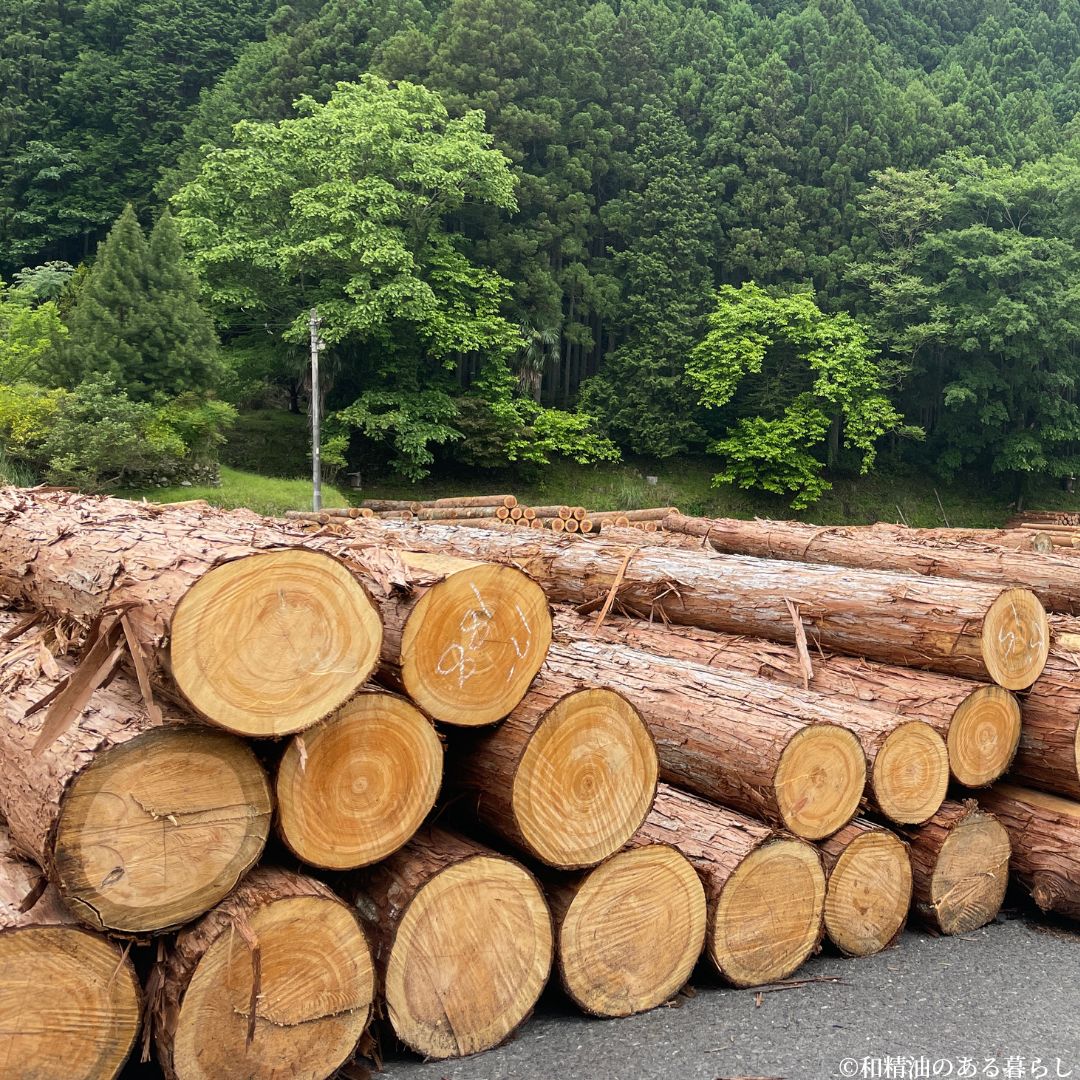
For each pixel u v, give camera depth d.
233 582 2.65
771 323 34.97
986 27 51.97
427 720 3.09
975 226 33.81
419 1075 2.96
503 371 31.22
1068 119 47.56
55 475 19.72
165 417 22.03
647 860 3.42
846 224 38.41
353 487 28.89
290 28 40.41
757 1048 3.16
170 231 24.59
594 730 3.31
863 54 42.03
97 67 41.22
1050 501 36.91
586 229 36.91
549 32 38.19
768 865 3.65
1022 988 3.68
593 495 32.69
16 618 4.55
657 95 39.47
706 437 35.56
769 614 5.55
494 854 3.14
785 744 3.72
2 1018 2.45
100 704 2.89
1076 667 4.81
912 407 37.72
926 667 4.86
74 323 23.05
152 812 2.61
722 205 38.25
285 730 2.72
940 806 4.31
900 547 8.12
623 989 3.37
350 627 2.84
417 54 35.94
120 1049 2.61
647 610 6.37
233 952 2.67
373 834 2.98
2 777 2.99
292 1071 2.77
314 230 27.84
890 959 3.94
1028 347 33.12
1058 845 4.40
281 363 30.88
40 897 2.66
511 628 3.31
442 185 29.53
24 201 39.44
